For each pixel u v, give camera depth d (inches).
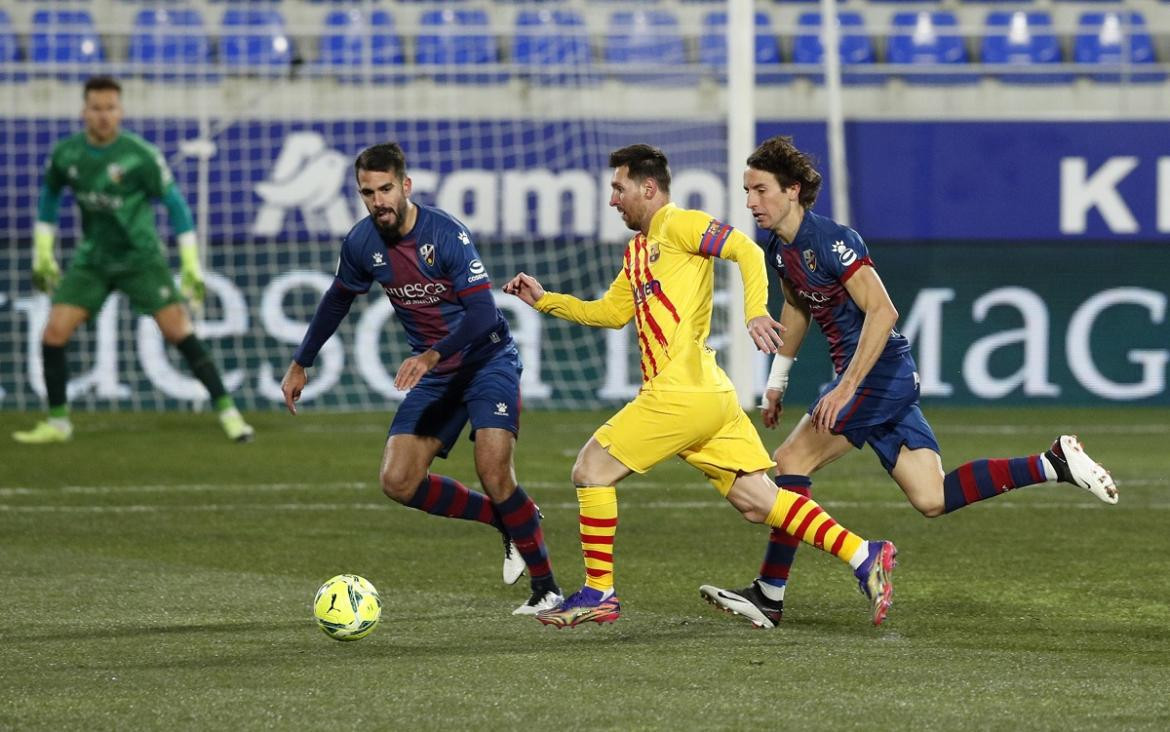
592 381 1989.4
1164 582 869.2
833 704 579.2
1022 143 2021.4
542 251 1983.3
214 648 683.4
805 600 815.7
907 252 2018.9
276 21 2268.7
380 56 2233.0
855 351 734.5
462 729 542.3
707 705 577.0
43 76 2055.9
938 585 859.4
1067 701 585.3
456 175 1973.4
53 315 1563.7
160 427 1736.0
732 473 722.8
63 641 698.8
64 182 1509.6
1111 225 2028.8
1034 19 2335.1
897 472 767.7
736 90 1804.9
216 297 1935.3
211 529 1060.5
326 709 570.9
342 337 1953.7
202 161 1925.4
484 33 2057.1
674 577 890.7
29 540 1010.1
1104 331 2034.9
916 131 2016.5
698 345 720.3
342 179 1955.0
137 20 2251.5
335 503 1186.0
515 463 1443.2
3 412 1895.9
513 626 743.1
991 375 2030.0
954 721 554.9
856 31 2202.3
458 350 762.8
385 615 770.8
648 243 728.3
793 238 734.5
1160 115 2175.2
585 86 2124.8
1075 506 1176.8
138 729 543.2
